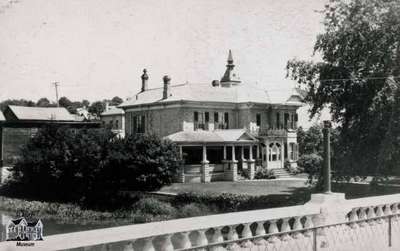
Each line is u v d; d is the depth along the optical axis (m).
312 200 10.48
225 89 52.44
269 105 51.59
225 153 45.94
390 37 23.36
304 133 57.25
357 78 24.02
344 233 10.14
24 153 39.94
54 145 39.31
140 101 53.50
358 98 24.78
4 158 45.31
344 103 26.03
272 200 28.08
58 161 38.44
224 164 45.44
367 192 26.20
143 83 56.66
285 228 8.91
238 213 8.44
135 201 34.66
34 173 39.50
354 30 24.16
